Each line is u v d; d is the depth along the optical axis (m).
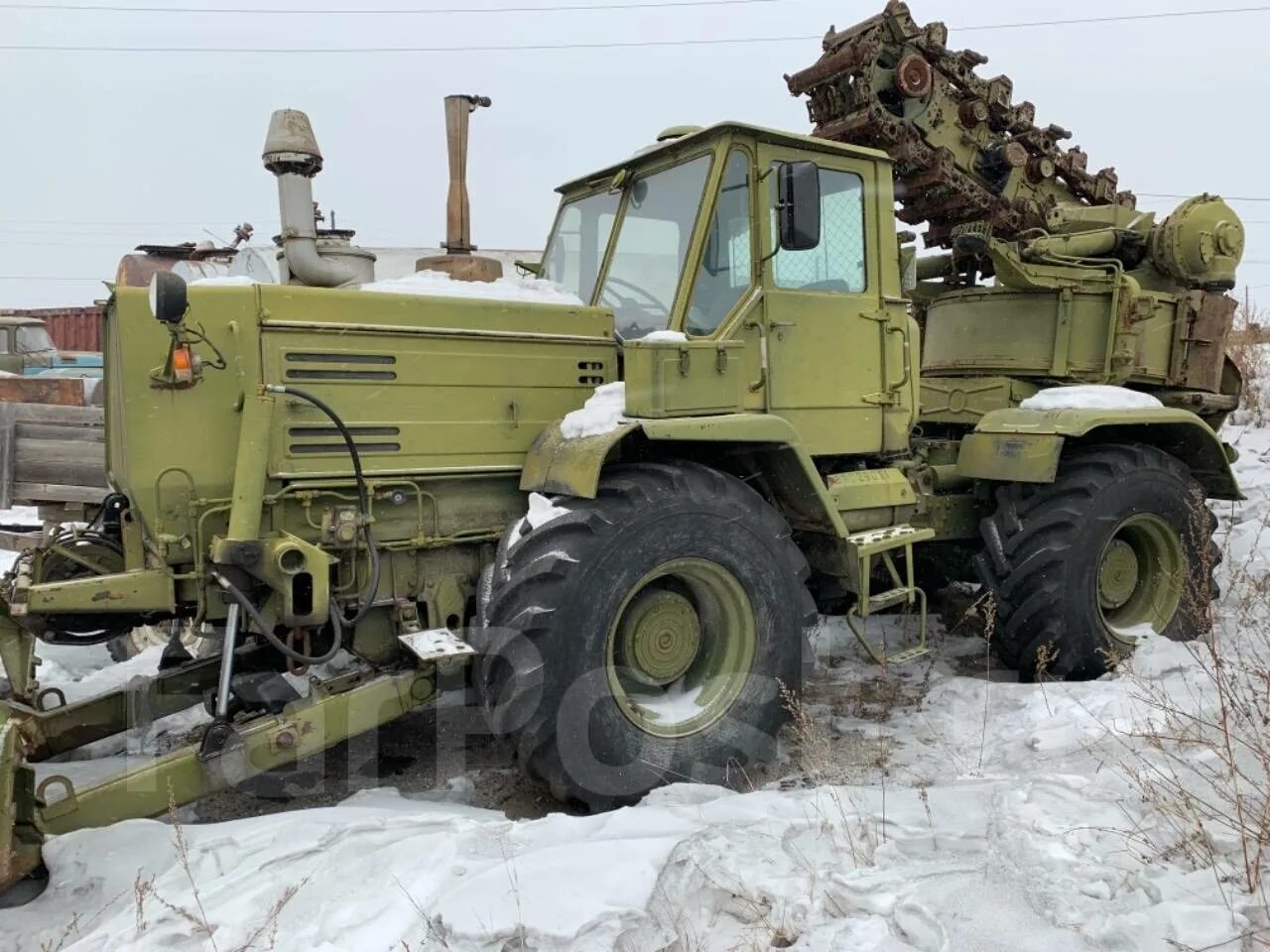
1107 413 4.61
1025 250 5.17
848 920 2.33
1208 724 2.88
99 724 3.57
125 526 3.54
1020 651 4.54
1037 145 5.68
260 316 3.30
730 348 3.67
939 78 5.33
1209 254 5.44
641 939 2.31
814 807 2.98
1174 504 4.76
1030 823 2.62
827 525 3.92
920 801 3.00
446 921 2.33
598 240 4.46
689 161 3.98
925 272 6.18
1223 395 5.86
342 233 6.33
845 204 4.22
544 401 3.81
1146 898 2.26
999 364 5.55
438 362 3.58
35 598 3.07
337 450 3.43
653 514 3.32
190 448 3.25
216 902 2.49
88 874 2.70
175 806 2.94
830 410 4.14
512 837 2.83
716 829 2.78
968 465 4.81
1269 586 4.71
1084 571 4.45
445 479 3.63
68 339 18.64
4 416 5.91
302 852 2.74
